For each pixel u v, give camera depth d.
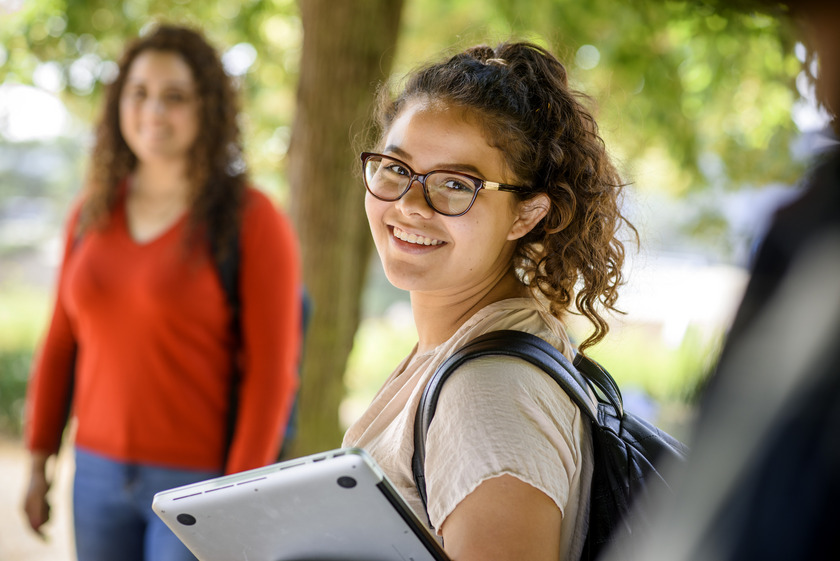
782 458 0.57
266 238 2.44
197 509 1.12
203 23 5.32
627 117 5.34
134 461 2.36
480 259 1.31
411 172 1.30
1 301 10.99
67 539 5.37
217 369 2.40
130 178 2.56
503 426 1.04
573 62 1.96
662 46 5.54
